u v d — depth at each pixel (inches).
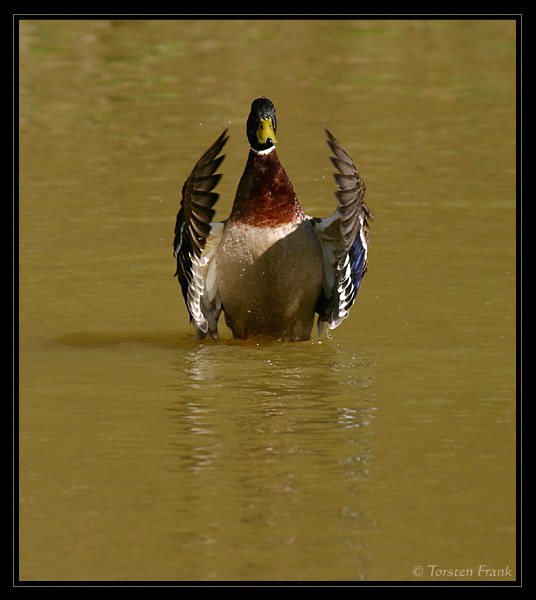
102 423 377.4
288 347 474.6
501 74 1043.9
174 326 505.0
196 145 823.1
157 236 633.0
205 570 278.4
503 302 526.0
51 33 1168.2
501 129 866.1
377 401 399.2
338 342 477.7
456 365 442.0
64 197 701.3
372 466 339.0
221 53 1126.4
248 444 357.4
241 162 788.0
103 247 613.0
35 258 592.7
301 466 339.3
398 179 737.6
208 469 337.1
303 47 1154.7
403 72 1055.0
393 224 646.5
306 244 461.4
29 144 824.9
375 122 887.1
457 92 983.6
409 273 567.8
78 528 299.1
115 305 531.5
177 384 420.5
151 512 308.0
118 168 766.5
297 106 935.0
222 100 949.8
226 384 421.1
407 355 456.8
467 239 620.7
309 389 414.3
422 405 394.6
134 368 442.0
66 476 332.2
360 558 284.2
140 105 938.7
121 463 342.0
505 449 352.2
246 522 302.2
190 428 372.2
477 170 759.1
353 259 468.8
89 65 1068.5
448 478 330.0
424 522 302.5
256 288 465.1
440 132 858.8
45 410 390.6
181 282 478.9
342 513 307.6
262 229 456.4
